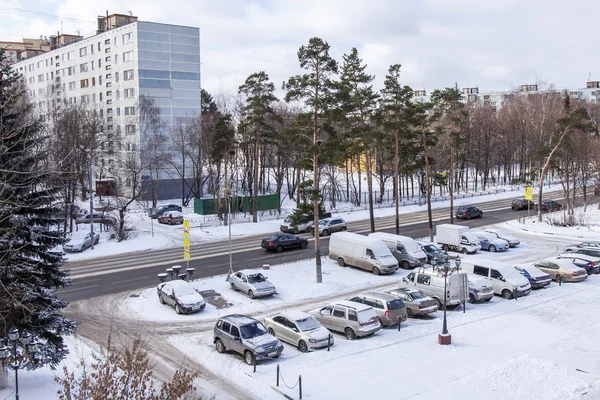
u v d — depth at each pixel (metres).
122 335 23.69
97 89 83.31
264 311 27.33
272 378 18.47
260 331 21.11
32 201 17.47
